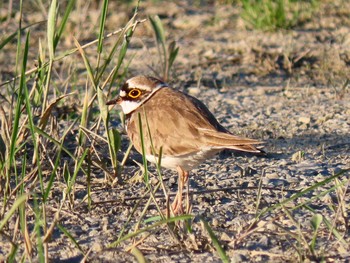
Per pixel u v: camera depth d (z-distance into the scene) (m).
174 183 11.20
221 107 15.74
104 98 10.66
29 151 12.12
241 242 8.98
